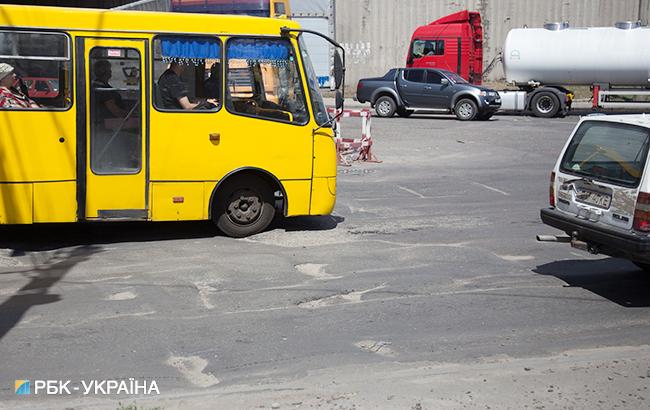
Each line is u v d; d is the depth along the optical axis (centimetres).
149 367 645
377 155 1952
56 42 1016
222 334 721
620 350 685
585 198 846
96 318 763
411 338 711
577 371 625
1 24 1002
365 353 674
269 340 706
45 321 753
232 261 974
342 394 580
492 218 1243
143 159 1045
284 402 566
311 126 1099
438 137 2323
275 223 1190
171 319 761
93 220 1038
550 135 2409
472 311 789
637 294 853
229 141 1070
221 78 1063
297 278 902
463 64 3288
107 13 1029
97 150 1032
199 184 1066
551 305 812
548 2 3781
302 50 1101
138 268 944
